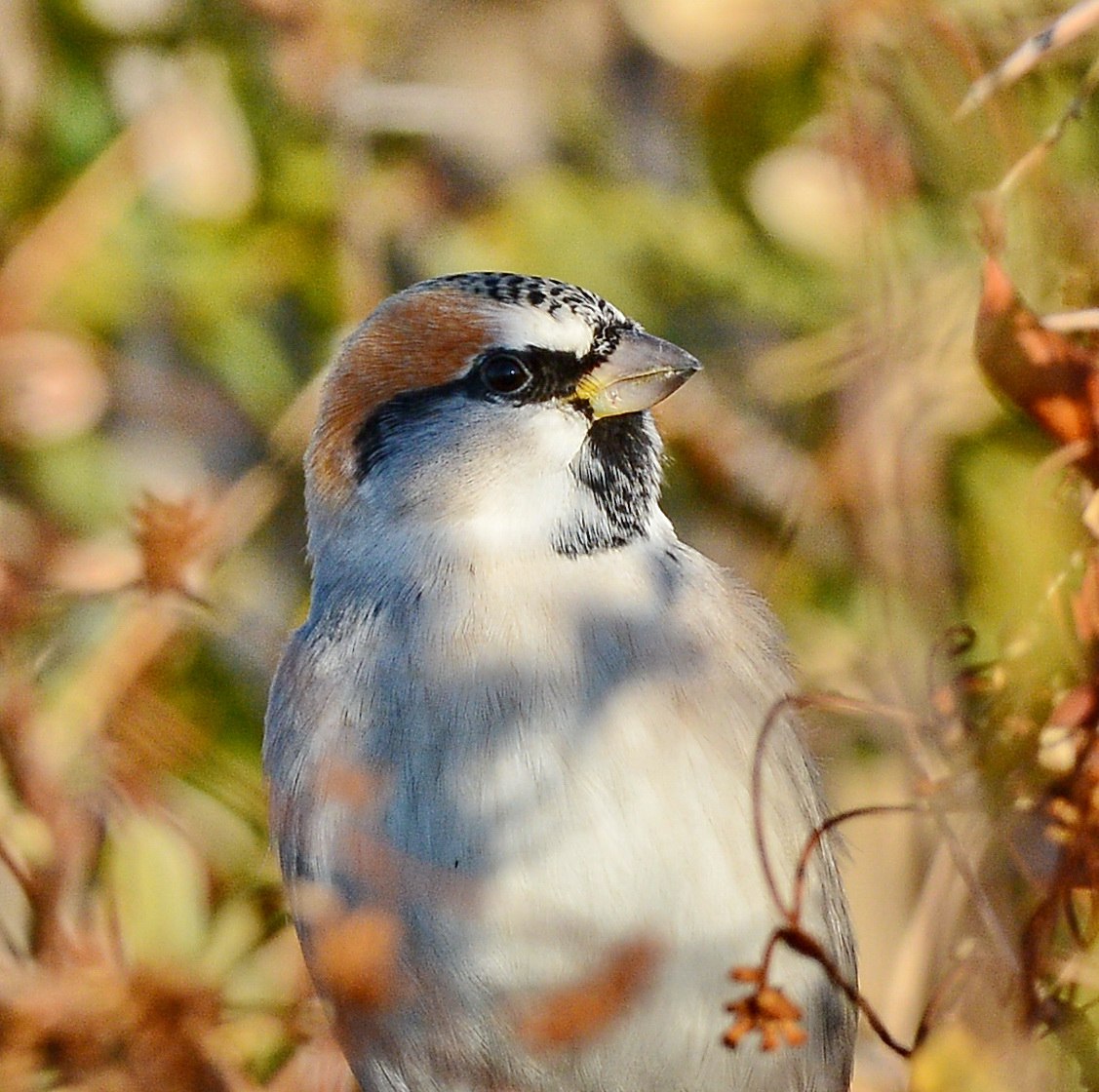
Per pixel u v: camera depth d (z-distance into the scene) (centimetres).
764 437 1124
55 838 865
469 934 805
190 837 900
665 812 804
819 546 997
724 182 1112
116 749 927
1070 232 830
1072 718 754
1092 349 807
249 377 1137
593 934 796
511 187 1174
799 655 981
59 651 1000
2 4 1143
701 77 1102
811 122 1078
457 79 1256
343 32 1130
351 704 845
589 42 1280
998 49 888
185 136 1117
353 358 913
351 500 907
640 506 896
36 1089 814
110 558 975
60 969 825
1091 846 743
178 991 823
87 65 1142
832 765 989
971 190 866
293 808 848
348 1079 869
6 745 877
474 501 885
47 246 1097
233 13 1122
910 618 862
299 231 1134
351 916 768
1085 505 777
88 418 1106
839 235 1073
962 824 764
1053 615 770
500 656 832
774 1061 834
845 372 950
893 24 885
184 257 1124
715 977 810
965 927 766
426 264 1187
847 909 905
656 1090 826
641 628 839
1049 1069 746
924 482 876
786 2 1070
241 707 1023
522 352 887
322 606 894
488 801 810
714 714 827
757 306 1119
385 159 1196
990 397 874
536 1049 735
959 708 778
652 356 890
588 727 812
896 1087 918
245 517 1054
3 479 1107
